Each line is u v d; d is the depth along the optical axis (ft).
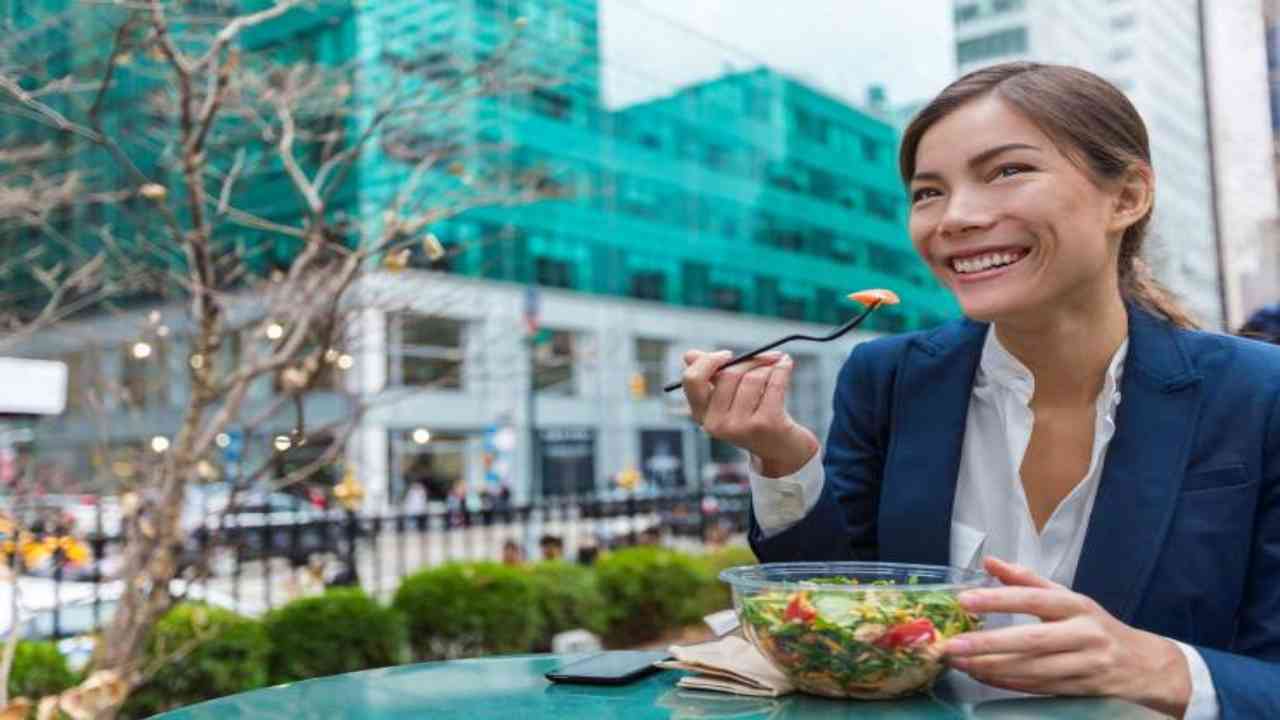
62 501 15.40
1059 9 36.19
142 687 13.87
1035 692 3.07
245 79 13.58
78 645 14.37
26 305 21.36
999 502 4.14
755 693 3.29
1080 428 3.98
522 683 3.54
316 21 19.83
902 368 4.43
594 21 67.82
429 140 19.21
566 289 95.20
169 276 13.78
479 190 18.12
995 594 3.04
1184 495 3.60
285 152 13.10
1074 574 3.85
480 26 28.50
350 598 16.87
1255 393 3.64
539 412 94.99
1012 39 44.47
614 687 3.46
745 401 3.85
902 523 4.19
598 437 99.86
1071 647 2.98
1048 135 3.47
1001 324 3.97
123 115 15.87
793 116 115.14
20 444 19.75
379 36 21.22
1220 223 19.79
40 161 16.40
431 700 3.30
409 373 82.99
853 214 121.08
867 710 3.08
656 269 104.42
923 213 3.76
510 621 19.15
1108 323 3.86
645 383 104.78
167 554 11.81
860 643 3.08
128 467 14.80
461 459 87.76
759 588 3.34
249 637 14.82
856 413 4.65
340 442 14.16
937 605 3.16
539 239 92.32
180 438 11.88
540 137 88.28
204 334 11.89
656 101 103.04
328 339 11.59
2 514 10.78
